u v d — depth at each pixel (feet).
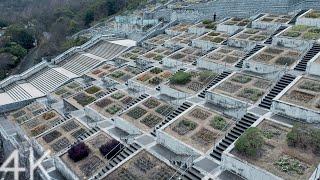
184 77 91.71
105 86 116.47
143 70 116.47
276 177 49.26
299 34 98.48
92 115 93.35
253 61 89.97
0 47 197.98
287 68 84.07
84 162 69.87
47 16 278.05
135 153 65.51
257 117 67.56
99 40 175.94
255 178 52.19
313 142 54.44
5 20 289.74
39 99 128.06
